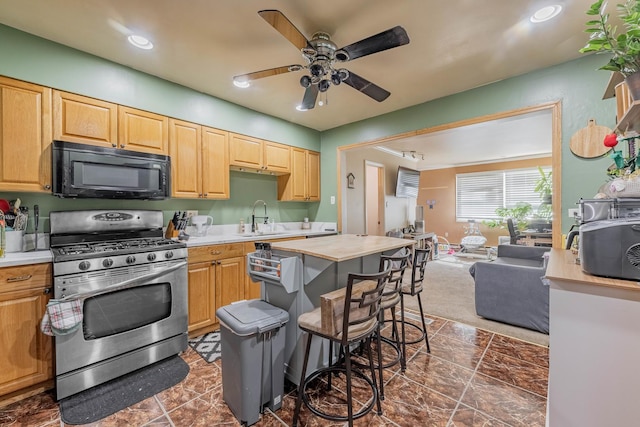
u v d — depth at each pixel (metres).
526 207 6.35
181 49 2.24
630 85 1.19
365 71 2.58
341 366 1.93
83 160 2.14
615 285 1.06
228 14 1.83
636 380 1.04
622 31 1.94
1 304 1.66
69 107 2.19
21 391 1.75
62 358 1.76
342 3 1.74
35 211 2.17
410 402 1.70
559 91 2.45
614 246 1.11
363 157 5.41
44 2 1.72
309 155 4.29
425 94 3.07
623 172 1.53
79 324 1.79
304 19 1.88
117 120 2.43
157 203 2.91
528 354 2.25
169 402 1.73
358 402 1.71
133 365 2.05
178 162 2.81
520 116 2.70
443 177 8.23
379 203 6.04
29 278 1.75
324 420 1.55
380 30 2.00
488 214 7.52
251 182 3.85
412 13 1.83
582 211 1.41
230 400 1.63
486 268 2.92
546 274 1.22
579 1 1.71
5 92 1.94
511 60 2.40
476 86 2.88
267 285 1.97
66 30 2.00
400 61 2.41
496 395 1.76
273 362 1.62
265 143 3.65
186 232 3.06
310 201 4.45
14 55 1.97
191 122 2.92
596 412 1.11
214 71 2.59
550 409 1.20
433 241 6.59
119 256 2.01
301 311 1.77
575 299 1.15
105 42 2.15
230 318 1.59
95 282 1.91
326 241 2.20
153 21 1.91
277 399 1.65
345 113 3.66
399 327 2.80
